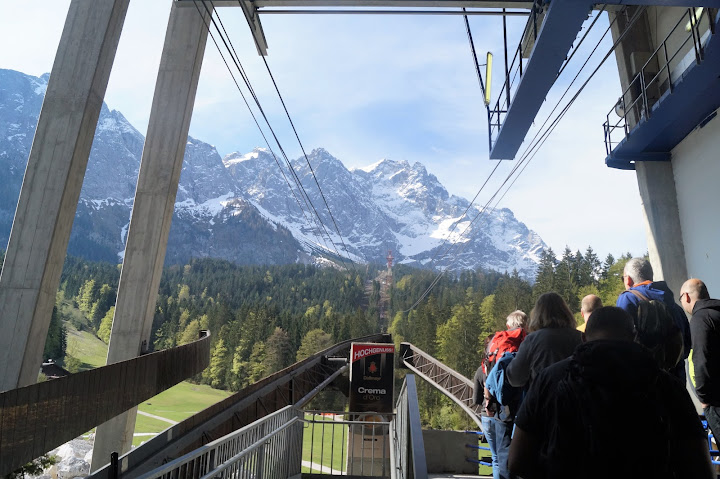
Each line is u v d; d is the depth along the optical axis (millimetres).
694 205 15297
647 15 17016
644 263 4277
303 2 19234
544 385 2078
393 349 24672
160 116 21078
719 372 3400
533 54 11281
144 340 19953
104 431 18656
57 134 15102
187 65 21375
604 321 2195
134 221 20453
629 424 1841
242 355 164500
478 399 5621
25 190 14789
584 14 10312
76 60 15531
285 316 178500
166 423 105625
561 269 149875
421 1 18578
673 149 16328
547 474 1966
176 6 19984
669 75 13867
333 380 34625
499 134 14359
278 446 8273
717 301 3564
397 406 6105
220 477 5641
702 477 1897
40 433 7070
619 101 17016
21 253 14500
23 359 13906
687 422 1934
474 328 142625
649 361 1917
